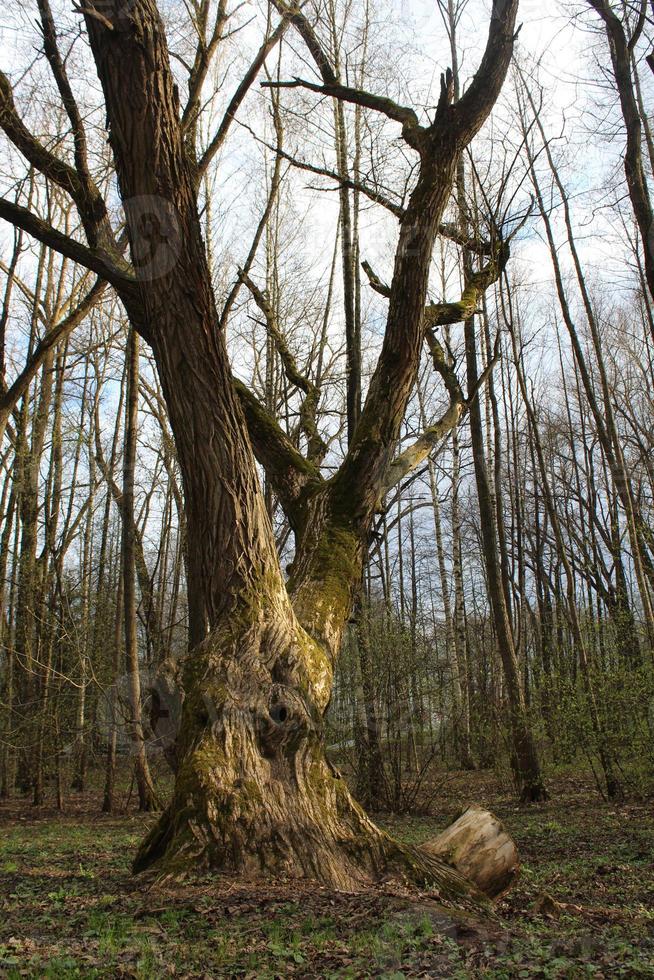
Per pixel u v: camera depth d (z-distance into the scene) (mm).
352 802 5875
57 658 18219
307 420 10250
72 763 18984
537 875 7559
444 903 5102
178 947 4016
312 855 5395
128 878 6176
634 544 13820
